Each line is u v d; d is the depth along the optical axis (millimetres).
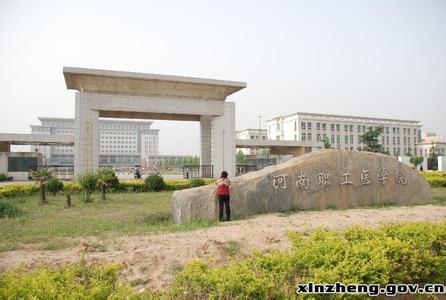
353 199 12227
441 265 4414
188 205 9844
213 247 6238
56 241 7301
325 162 11961
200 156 27078
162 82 23844
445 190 18828
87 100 22547
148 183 19109
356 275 3742
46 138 32156
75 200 15102
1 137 30797
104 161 115375
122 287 3547
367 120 73562
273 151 46750
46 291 3217
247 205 10461
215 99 26031
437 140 82500
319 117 69875
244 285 3439
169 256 5840
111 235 7859
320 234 5176
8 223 9672
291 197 11219
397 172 13148
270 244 6539
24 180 30938
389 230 5234
